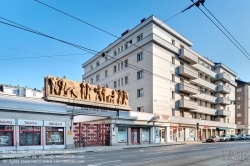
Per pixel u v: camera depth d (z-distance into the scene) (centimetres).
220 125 4666
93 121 2688
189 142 3250
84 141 2167
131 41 3391
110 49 3903
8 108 1627
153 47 3005
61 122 1970
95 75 4362
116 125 2430
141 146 2286
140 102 3114
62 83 2064
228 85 5359
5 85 4822
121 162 1113
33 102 1786
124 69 3478
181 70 3444
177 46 3572
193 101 3650
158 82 3041
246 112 5853
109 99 2478
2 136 1611
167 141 3072
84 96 2244
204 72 4294
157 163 1073
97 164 1052
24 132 1728
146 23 3109
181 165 1019
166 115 3055
